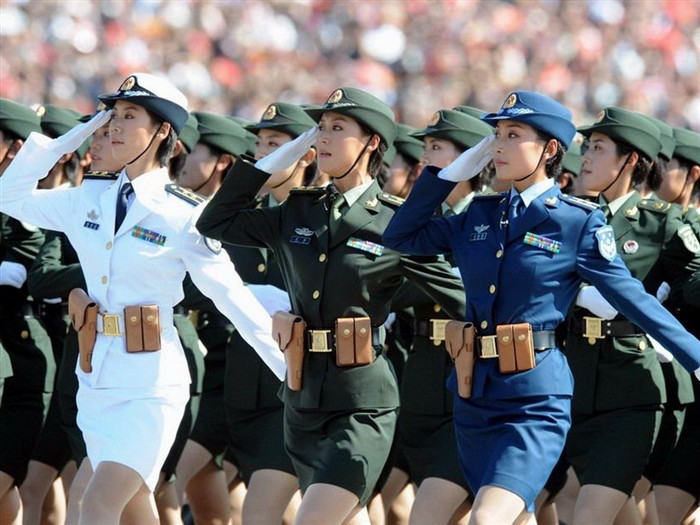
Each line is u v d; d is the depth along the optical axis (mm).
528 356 13039
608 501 15570
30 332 17422
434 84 48406
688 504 17125
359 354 13930
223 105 46594
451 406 16344
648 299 13031
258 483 16125
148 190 14289
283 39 49250
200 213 14297
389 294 14281
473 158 13727
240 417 16891
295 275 14234
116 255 14133
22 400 17312
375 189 14477
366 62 49250
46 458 17594
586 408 16047
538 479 12789
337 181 14461
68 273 16234
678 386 16812
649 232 16250
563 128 13352
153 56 46250
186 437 17156
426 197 13758
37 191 14906
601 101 50000
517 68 49469
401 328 17906
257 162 14312
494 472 12789
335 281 14016
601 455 15789
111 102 14523
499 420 13148
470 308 13430
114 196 14328
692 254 16125
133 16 46875
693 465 17078
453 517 15602
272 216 14453
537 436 12930
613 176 16234
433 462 15930
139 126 14273
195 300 17141
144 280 14094
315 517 13430
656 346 15898
